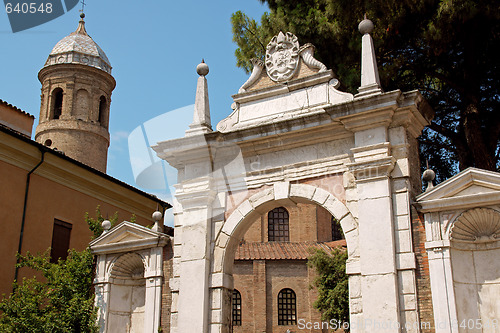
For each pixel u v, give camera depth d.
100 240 16.47
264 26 18.62
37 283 15.74
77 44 36.75
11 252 17.97
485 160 15.55
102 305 15.84
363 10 16.27
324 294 27.86
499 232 12.17
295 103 14.69
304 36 17.23
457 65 17.19
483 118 16.98
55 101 35.56
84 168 20.92
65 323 14.81
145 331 14.95
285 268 34.19
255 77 15.64
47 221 19.52
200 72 16.44
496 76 17.00
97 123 35.25
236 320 33.34
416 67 17.45
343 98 13.99
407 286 12.13
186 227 15.10
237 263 34.44
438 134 19.48
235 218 14.72
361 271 12.55
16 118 21.28
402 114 13.13
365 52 13.89
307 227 37.41
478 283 12.20
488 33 16.12
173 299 14.80
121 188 22.78
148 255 15.69
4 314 15.03
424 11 15.84
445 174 19.42
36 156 19.22
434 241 12.14
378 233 12.58
